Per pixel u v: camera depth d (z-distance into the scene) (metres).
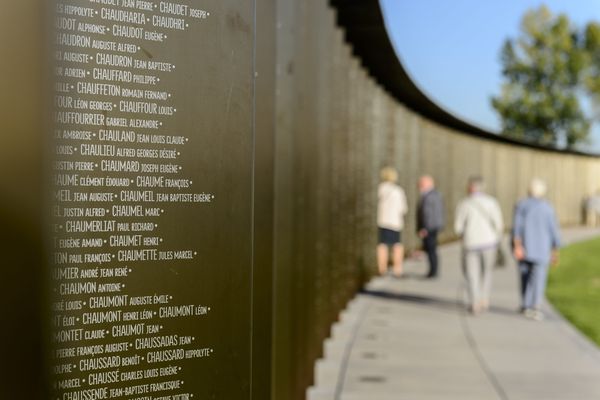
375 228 18.83
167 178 2.95
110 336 2.85
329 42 10.79
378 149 18.70
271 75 4.34
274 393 6.07
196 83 3.02
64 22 2.75
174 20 2.96
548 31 60.91
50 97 2.69
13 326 2.61
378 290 16.36
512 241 12.95
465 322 12.41
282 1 6.54
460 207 13.38
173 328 2.97
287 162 6.69
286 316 6.44
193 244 3.02
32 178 2.63
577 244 33.62
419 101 22.36
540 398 7.68
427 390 7.97
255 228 3.92
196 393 3.02
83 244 2.80
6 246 2.58
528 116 61.03
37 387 2.67
